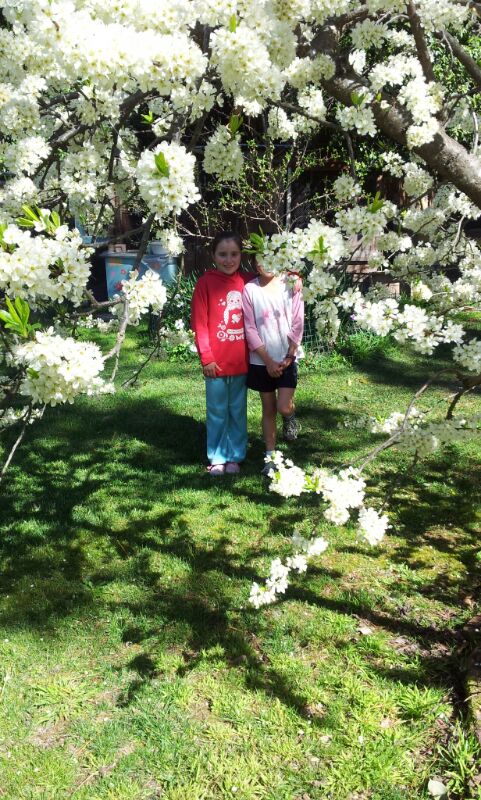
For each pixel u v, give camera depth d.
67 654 2.96
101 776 2.36
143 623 3.13
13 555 3.73
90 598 3.33
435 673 2.77
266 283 4.28
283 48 1.88
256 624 3.09
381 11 2.35
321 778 2.32
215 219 7.51
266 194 7.55
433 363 7.38
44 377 1.64
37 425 5.68
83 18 1.59
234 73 1.74
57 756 2.44
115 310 2.37
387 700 2.63
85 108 2.13
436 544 3.75
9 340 2.05
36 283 1.62
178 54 1.62
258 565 3.57
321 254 1.80
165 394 6.49
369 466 4.71
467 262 3.14
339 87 2.23
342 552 3.68
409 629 3.05
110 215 2.92
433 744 2.43
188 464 4.87
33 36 1.63
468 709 2.49
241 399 4.59
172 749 2.44
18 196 2.41
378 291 2.95
